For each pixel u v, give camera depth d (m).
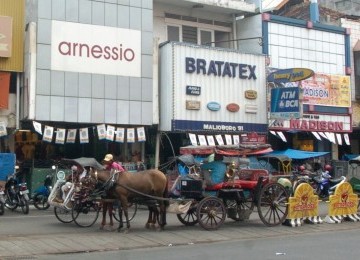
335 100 25.98
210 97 22.67
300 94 22.70
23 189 17.36
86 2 20.52
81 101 20.14
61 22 20.00
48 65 19.66
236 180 14.67
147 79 21.58
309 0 30.02
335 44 26.73
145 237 12.64
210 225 13.90
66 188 14.92
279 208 15.14
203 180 14.14
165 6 24.39
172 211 13.80
